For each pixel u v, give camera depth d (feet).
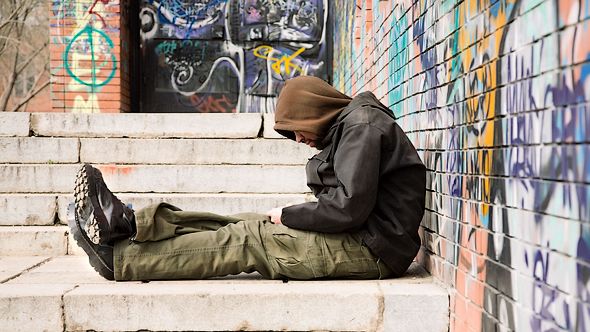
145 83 25.61
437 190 9.16
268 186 14.58
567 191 5.18
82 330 8.38
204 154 15.16
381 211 9.06
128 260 8.95
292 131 9.72
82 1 22.44
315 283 9.00
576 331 5.01
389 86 13.08
